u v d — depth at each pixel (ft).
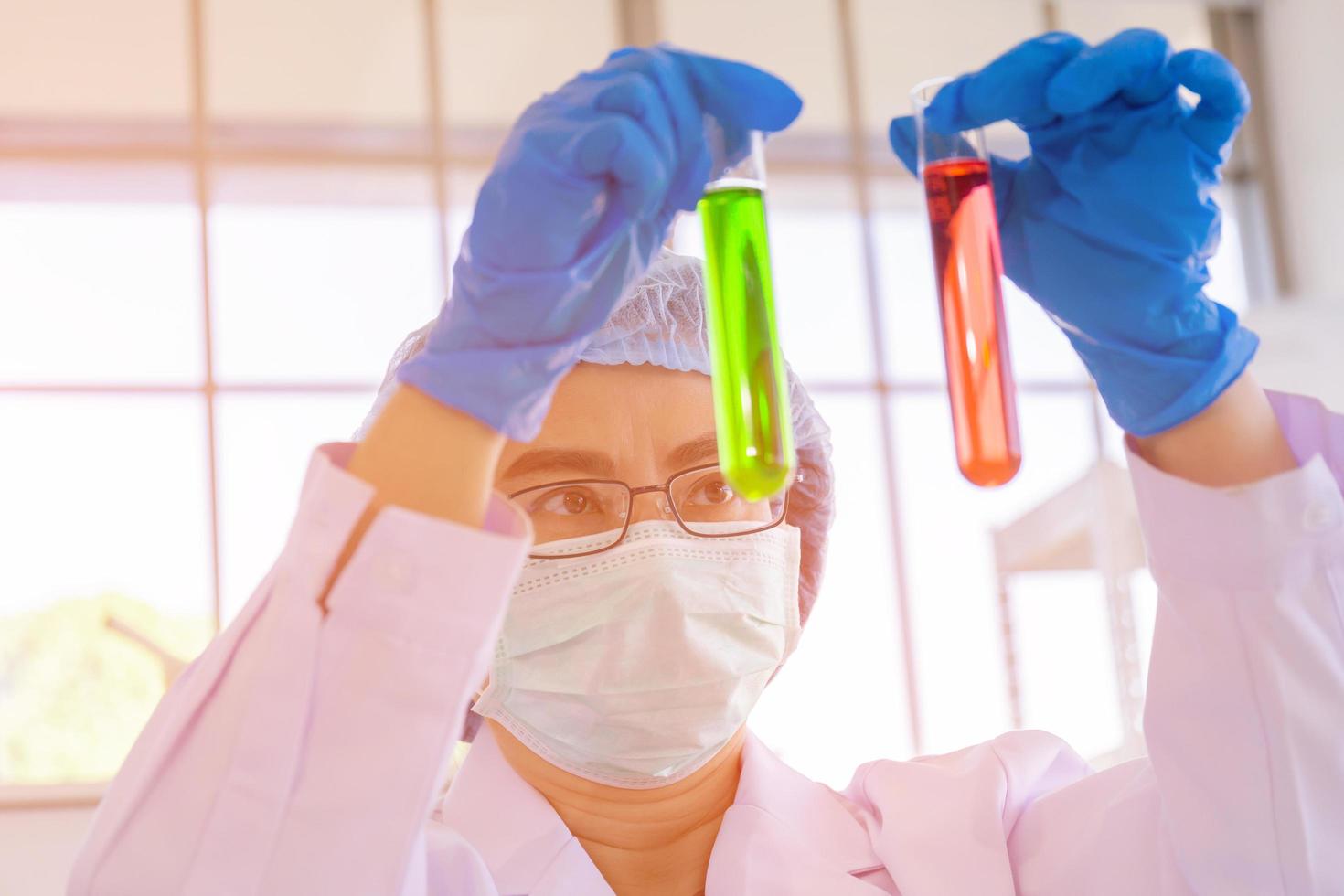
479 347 3.11
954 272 2.94
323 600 3.24
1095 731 19.54
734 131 3.04
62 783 14.05
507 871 4.43
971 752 5.08
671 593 4.48
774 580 4.78
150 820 3.28
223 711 3.31
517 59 17.93
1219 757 3.71
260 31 17.28
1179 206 3.22
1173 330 3.31
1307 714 3.62
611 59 3.14
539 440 4.59
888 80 19.10
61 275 19.69
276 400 15.65
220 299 16.08
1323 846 3.69
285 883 3.21
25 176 17.60
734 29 18.49
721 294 2.86
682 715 4.48
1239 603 3.59
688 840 4.71
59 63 17.16
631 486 4.61
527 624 4.50
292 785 3.22
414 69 17.61
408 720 3.23
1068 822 4.55
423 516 3.15
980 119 3.04
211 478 15.26
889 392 18.02
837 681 19.72
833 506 5.38
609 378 4.65
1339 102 19.56
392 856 3.23
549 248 3.02
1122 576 10.21
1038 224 3.34
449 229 17.52
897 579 17.16
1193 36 20.80
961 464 2.90
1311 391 12.55
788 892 4.45
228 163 17.24
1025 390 19.33
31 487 18.45
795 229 19.74
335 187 18.02
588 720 4.48
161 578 18.45
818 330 19.58
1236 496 3.46
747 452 2.78
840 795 5.21
